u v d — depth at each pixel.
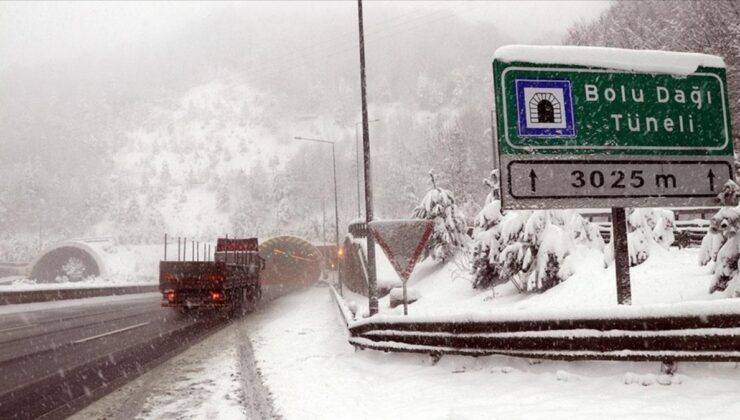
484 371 7.24
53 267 98.81
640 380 5.75
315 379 8.13
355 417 5.91
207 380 8.21
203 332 14.96
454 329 7.79
